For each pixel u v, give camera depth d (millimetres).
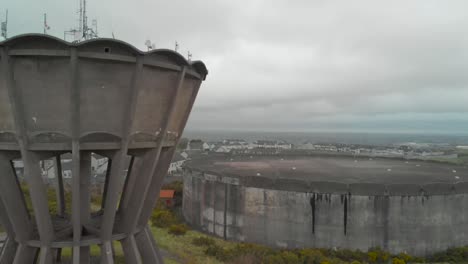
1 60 13883
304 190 38344
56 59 13945
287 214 38969
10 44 13547
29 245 16422
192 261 32531
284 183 39062
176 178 87562
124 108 15219
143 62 14906
